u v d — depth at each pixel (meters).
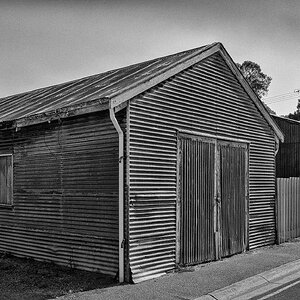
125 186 7.40
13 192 9.62
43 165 8.93
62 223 8.48
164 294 6.63
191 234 8.77
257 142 11.13
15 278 7.58
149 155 7.88
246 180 10.64
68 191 8.38
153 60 10.87
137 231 7.53
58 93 10.70
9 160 9.84
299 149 21.47
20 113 9.25
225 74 10.12
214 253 9.38
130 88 7.45
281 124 22.25
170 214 8.30
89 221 7.97
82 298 6.37
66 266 8.34
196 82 9.20
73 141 8.32
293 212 12.58
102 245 7.72
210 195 9.40
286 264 8.95
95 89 9.10
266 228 11.34
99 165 7.83
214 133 9.64
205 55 9.34
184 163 8.73
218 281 7.45
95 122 7.93
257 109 11.16
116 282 7.28
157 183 8.02
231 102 10.27
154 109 8.05
